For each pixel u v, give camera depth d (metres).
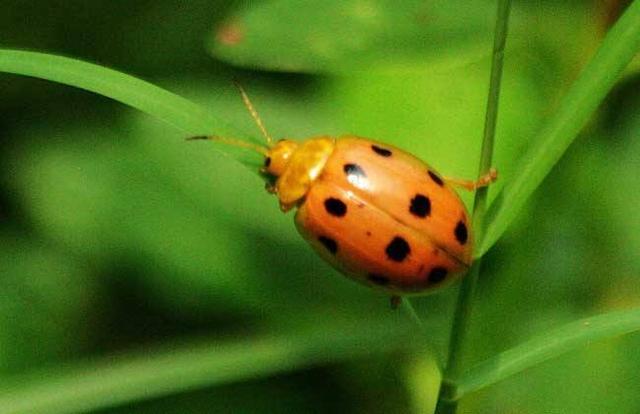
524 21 0.14
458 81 0.14
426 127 0.14
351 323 0.15
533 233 0.14
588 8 0.14
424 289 0.13
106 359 0.15
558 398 0.14
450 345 0.12
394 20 0.14
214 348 0.14
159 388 0.14
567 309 0.15
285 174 0.13
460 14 0.14
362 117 0.15
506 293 0.14
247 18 0.14
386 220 0.13
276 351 0.14
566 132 0.12
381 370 0.15
